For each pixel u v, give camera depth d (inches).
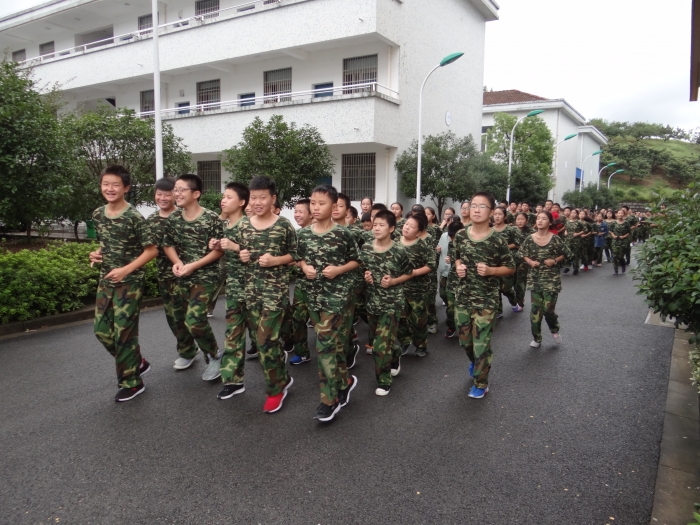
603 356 230.1
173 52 695.1
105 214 163.8
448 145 661.3
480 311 174.9
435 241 264.4
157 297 320.8
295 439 142.5
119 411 158.7
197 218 177.5
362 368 209.6
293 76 665.0
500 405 170.6
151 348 225.8
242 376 174.4
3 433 143.0
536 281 238.4
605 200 1438.2
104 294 164.4
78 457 130.6
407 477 123.6
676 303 148.3
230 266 173.0
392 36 579.5
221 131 641.0
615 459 134.6
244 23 635.5
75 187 435.2
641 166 2151.8
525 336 265.9
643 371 209.0
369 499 114.1
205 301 178.2
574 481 123.4
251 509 109.9
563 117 1300.4
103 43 871.7
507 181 740.0
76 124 464.8
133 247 165.0
